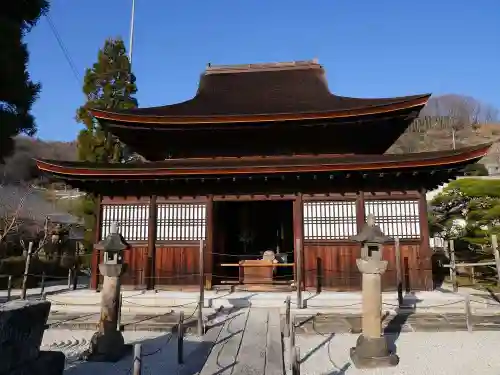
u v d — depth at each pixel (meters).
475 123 104.94
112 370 9.20
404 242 16.08
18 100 18.28
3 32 16.98
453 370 9.01
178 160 18.94
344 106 18.94
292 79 23.19
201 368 9.29
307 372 9.01
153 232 17.05
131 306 14.66
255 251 26.50
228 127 17.45
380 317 9.65
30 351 6.82
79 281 27.81
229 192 17.16
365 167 15.08
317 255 16.45
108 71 30.50
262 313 13.50
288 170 15.45
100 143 28.25
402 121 17.36
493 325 12.36
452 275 17.50
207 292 16.19
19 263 25.52
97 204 17.47
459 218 26.17
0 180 45.81
